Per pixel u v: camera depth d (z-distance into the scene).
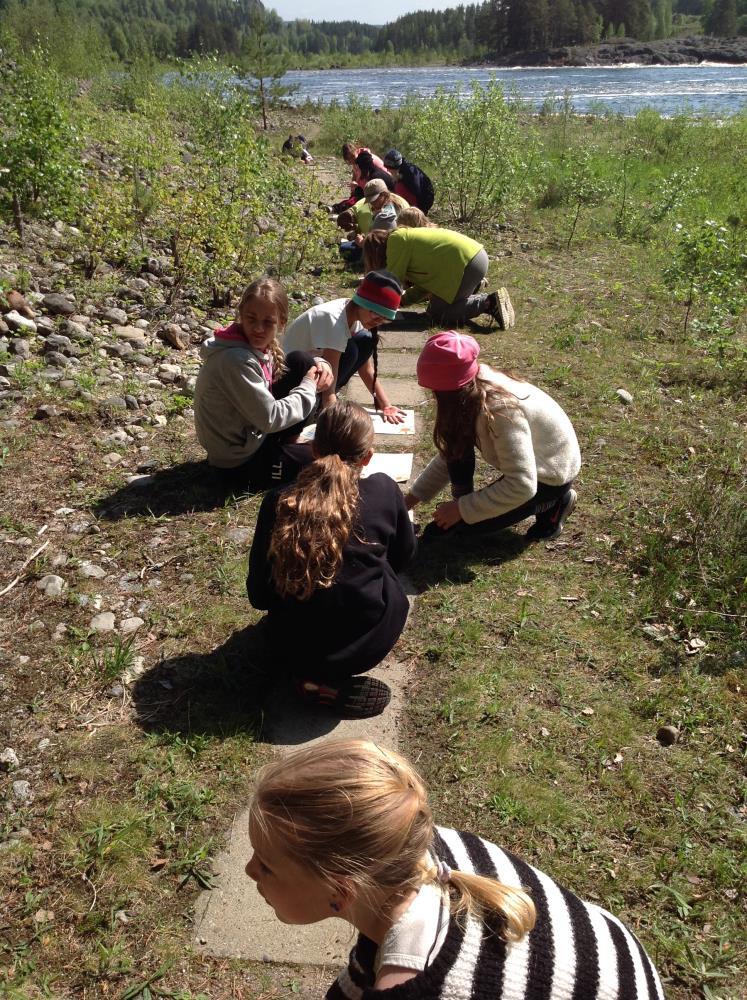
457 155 11.41
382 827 1.17
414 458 4.98
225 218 7.66
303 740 2.98
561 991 1.26
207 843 2.57
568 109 22.69
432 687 3.27
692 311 7.70
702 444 5.26
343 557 2.86
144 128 13.66
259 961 2.28
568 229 11.02
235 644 3.39
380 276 4.86
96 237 7.16
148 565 3.83
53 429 4.79
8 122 8.39
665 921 2.44
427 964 1.22
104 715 3.02
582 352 6.67
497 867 1.41
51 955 2.27
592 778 2.90
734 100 42.91
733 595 3.80
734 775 2.95
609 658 3.47
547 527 4.21
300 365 4.51
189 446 4.84
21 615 3.47
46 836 2.58
